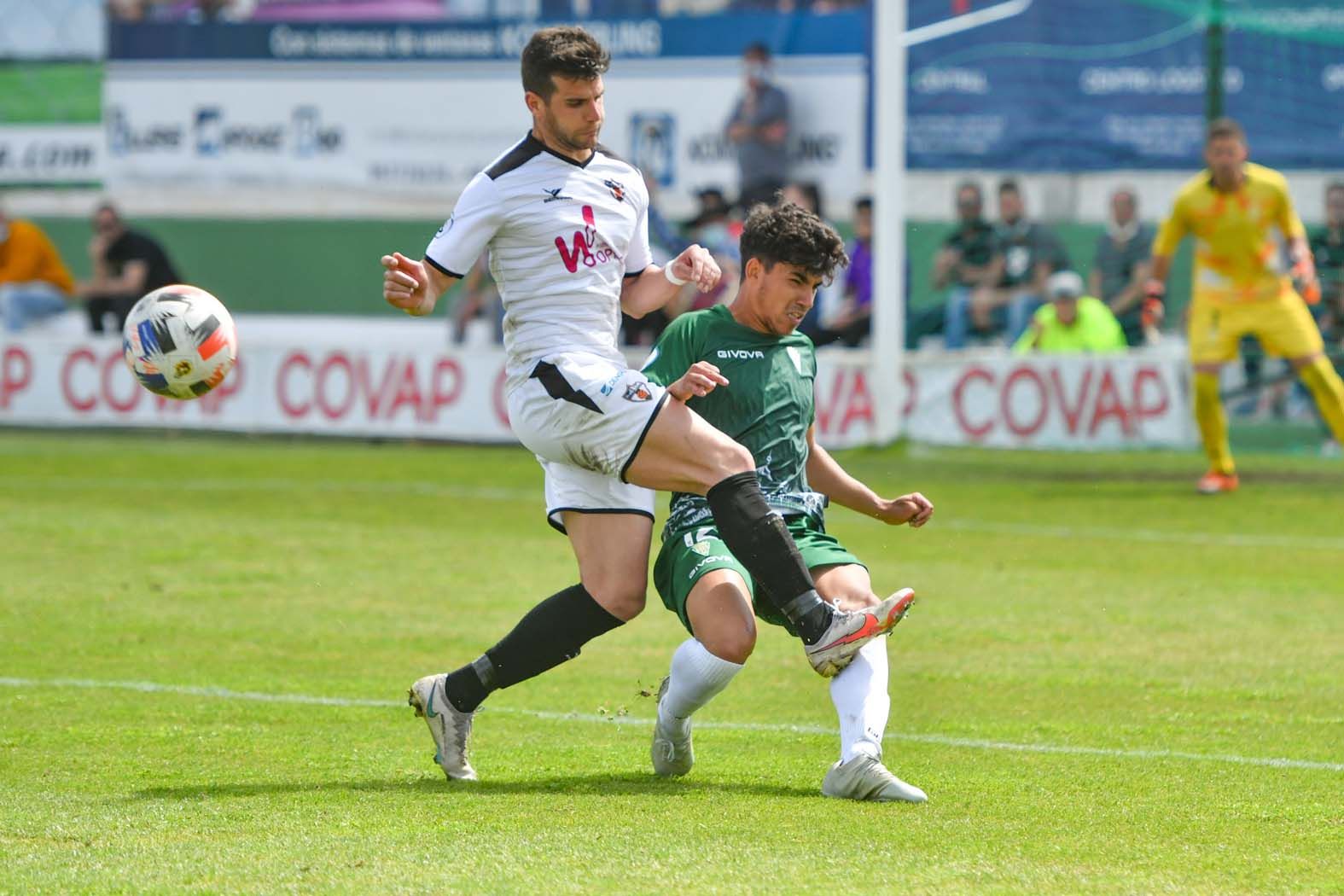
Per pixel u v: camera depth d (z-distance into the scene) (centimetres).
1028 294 4938
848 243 4903
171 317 1658
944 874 1205
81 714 1859
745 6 5341
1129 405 4684
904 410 4803
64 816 1383
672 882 1177
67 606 2548
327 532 3378
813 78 4859
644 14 4959
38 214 5466
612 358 1560
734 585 1496
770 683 2098
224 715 1867
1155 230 4916
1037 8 4875
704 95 4912
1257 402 4831
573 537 1548
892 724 1850
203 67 5319
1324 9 4747
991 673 2139
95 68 5391
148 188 5397
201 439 5134
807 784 1538
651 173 4966
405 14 5362
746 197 4903
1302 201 4828
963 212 4925
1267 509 3825
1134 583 2862
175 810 1405
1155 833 1345
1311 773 1597
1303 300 3988
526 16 5100
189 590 2711
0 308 5303
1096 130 4900
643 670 2181
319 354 5072
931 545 3297
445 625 2442
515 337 1552
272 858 1241
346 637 2350
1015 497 4016
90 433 5216
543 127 1537
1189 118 4853
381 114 5238
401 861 1234
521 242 1528
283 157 5316
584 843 1288
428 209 5244
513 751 1703
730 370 1570
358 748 1706
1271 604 2664
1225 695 2006
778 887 1166
